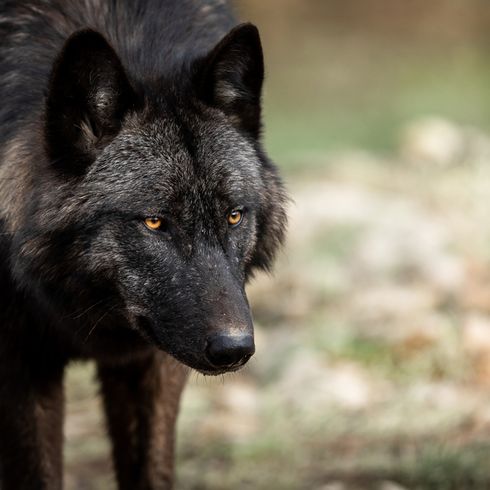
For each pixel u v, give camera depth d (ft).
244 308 26.50
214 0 33.35
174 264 26.96
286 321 49.90
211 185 27.53
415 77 120.88
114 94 27.50
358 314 48.34
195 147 27.73
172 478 32.32
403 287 51.31
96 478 37.96
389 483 34.47
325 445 38.40
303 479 36.09
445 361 42.14
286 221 30.63
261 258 29.89
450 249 54.29
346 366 43.80
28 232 27.76
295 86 119.96
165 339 26.94
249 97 29.17
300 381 42.96
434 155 74.69
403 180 69.15
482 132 89.10
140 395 31.63
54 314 28.50
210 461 38.47
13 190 28.40
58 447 30.81
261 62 28.86
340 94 115.65
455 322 44.45
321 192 65.10
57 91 26.99
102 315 28.17
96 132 27.63
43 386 30.22
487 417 38.22
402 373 42.55
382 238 56.85
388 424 38.81
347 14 140.46
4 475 30.17
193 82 28.43
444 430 37.81
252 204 28.22
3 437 29.91
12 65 30.25
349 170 71.61
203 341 26.08
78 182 27.45
